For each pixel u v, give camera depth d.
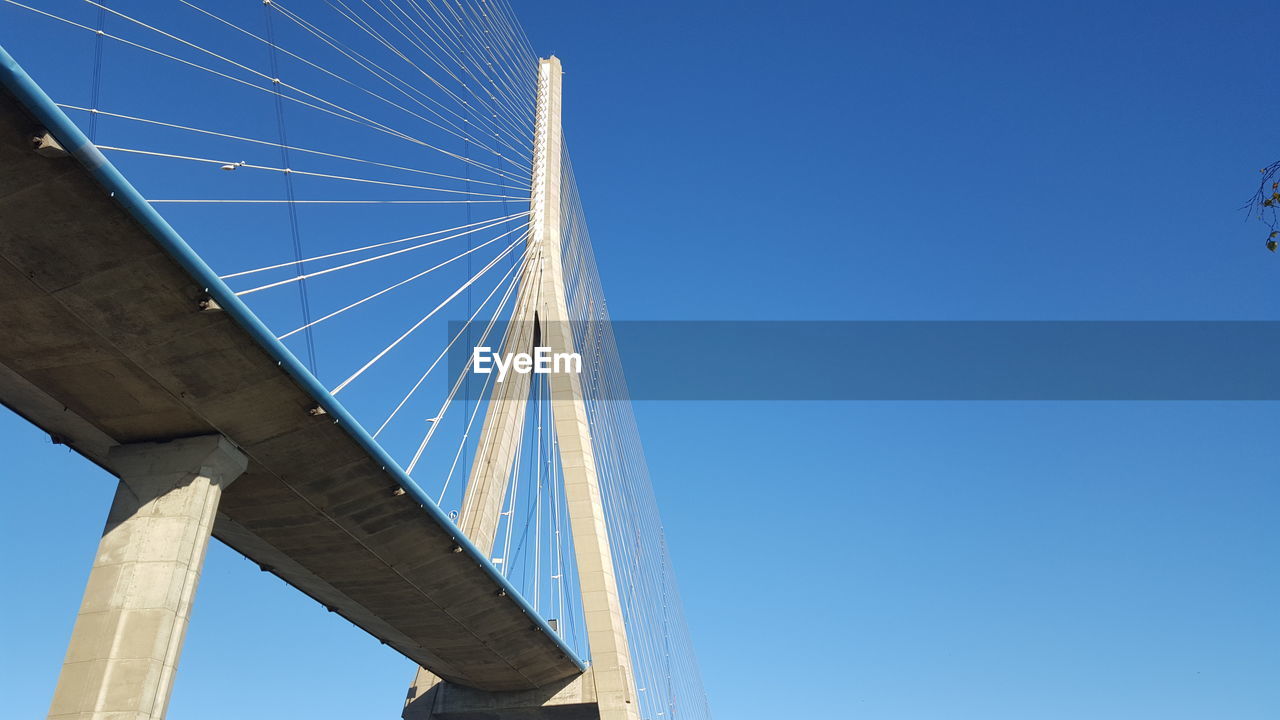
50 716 21.02
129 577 22.36
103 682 21.17
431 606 35.50
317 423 24.20
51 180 17.31
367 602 34.81
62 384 22.16
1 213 17.77
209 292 20.14
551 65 67.50
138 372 21.89
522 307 51.91
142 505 23.30
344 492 27.23
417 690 46.66
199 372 22.03
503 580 35.25
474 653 41.00
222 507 27.50
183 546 22.70
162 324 20.59
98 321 20.30
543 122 63.38
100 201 17.83
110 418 23.50
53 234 18.33
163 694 21.52
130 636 21.70
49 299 19.67
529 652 41.78
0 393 22.59
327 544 30.11
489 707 45.56
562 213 60.03
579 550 46.34
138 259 19.09
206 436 24.09
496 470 44.16
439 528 30.25
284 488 26.66
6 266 18.88
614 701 43.59
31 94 15.95
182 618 22.34
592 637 44.94
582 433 48.84
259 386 22.73
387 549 30.75
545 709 45.12
